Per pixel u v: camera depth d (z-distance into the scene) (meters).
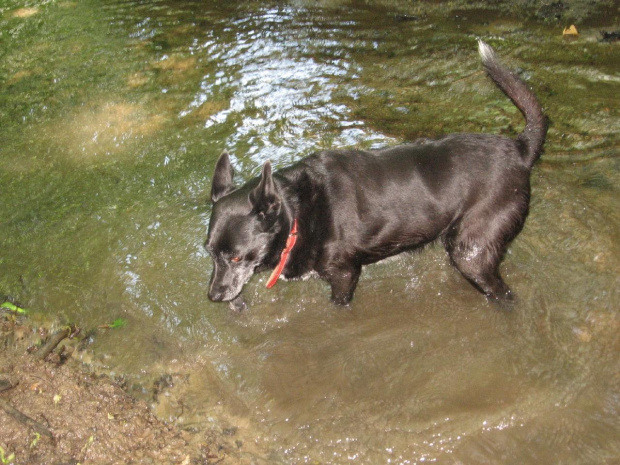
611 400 1.13
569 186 1.53
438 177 1.23
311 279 1.42
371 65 2.08
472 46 2.13
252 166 1.68
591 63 1.97
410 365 1.23
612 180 1.54
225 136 1.82
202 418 1.17
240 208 1.21
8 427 1.13
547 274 1.35
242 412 1.18
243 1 2.67
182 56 2.24
